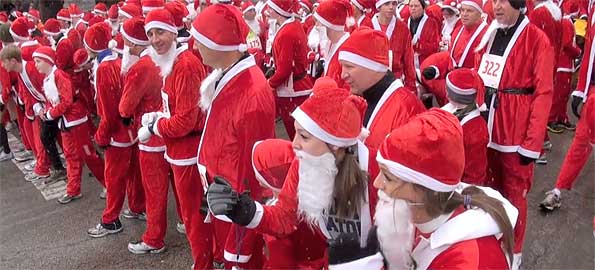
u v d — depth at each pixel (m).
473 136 3.09
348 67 2.52
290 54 5.17
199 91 3.18
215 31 2.72
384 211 1.73
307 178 1.90
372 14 5.62
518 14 3.47
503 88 3.55
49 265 4.22
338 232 1.96
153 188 4.04
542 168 5.50
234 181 2.79
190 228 3.53
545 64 3.41
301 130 1.87
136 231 4.67
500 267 1.48
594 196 4.88
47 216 5.11
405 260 1.70
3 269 4.19
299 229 2.23
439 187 1.53
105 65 4.04
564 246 4.07
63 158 6.47
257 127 2.75
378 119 2.49
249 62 2.85
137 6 5.93
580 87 4.53
